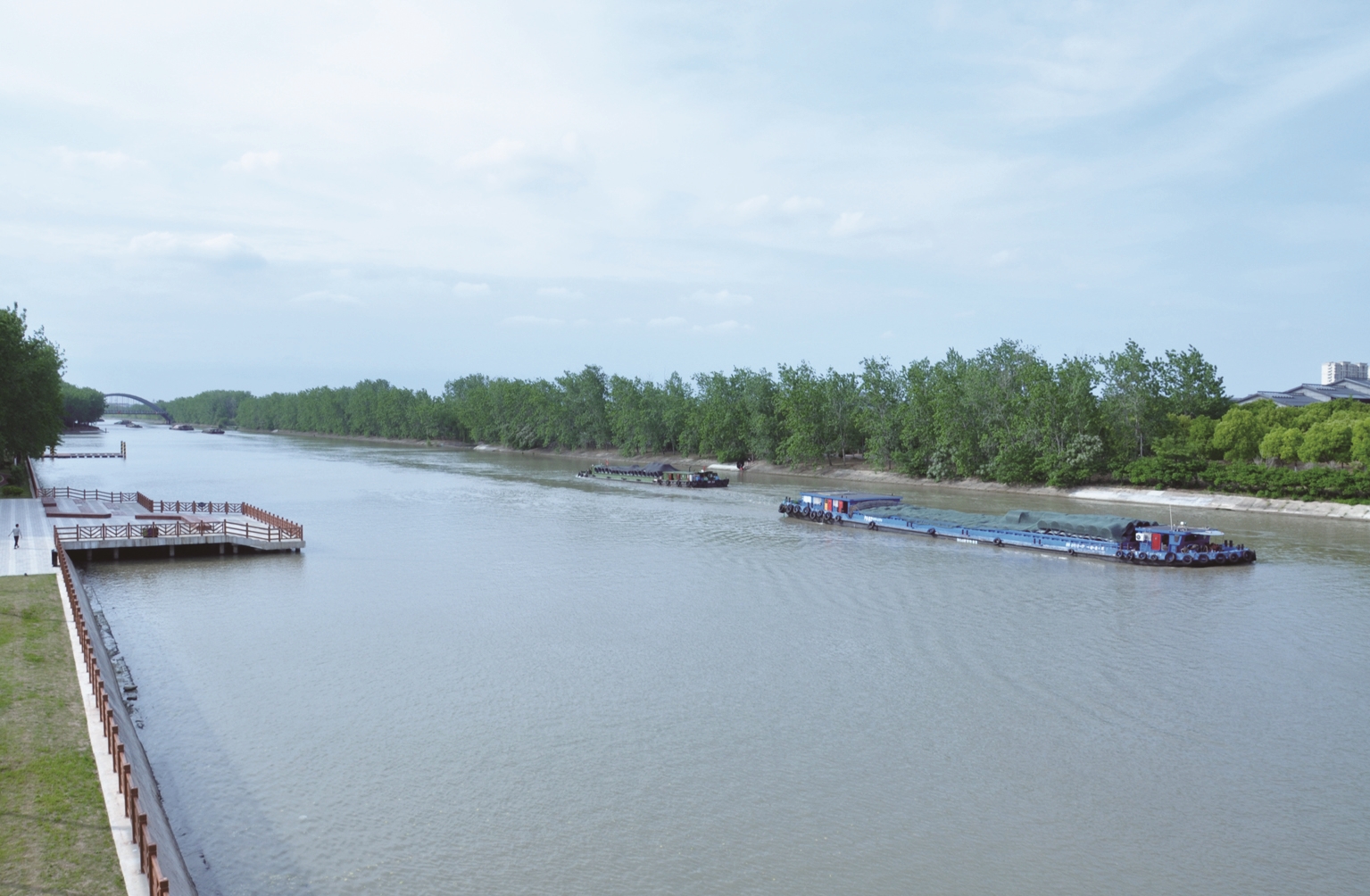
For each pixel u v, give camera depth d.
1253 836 29.05
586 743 35.97
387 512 106.75
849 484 148.88
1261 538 85.12
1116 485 123.88
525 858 27.45
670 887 25.95
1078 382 128.25
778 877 26.55
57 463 190.38
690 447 199.75
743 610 57.03
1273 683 43.03
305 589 62.38
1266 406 136.12
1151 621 54.22
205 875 26.22
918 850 28.12
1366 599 59.94
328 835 28.64
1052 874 26.84
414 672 44.44
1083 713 39.28
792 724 38.09
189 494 126.44
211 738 36.09
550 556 76.56
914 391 145.62
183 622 53.22
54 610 45.34
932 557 76.94
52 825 23.50
